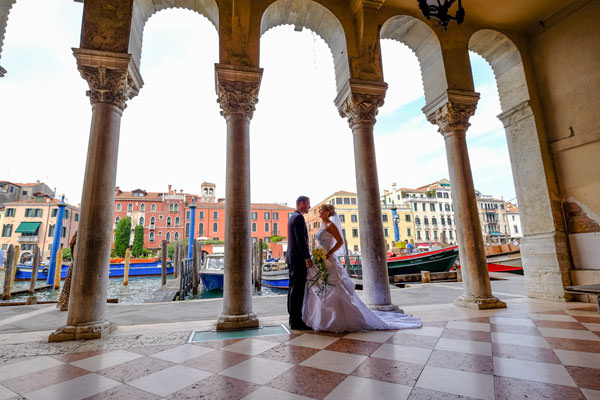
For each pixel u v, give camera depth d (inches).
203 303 285.1
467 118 231.6
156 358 107.7
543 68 255.1
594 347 107.0
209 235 2044.8
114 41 168.6
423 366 93.6
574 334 125.6
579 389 74.4
